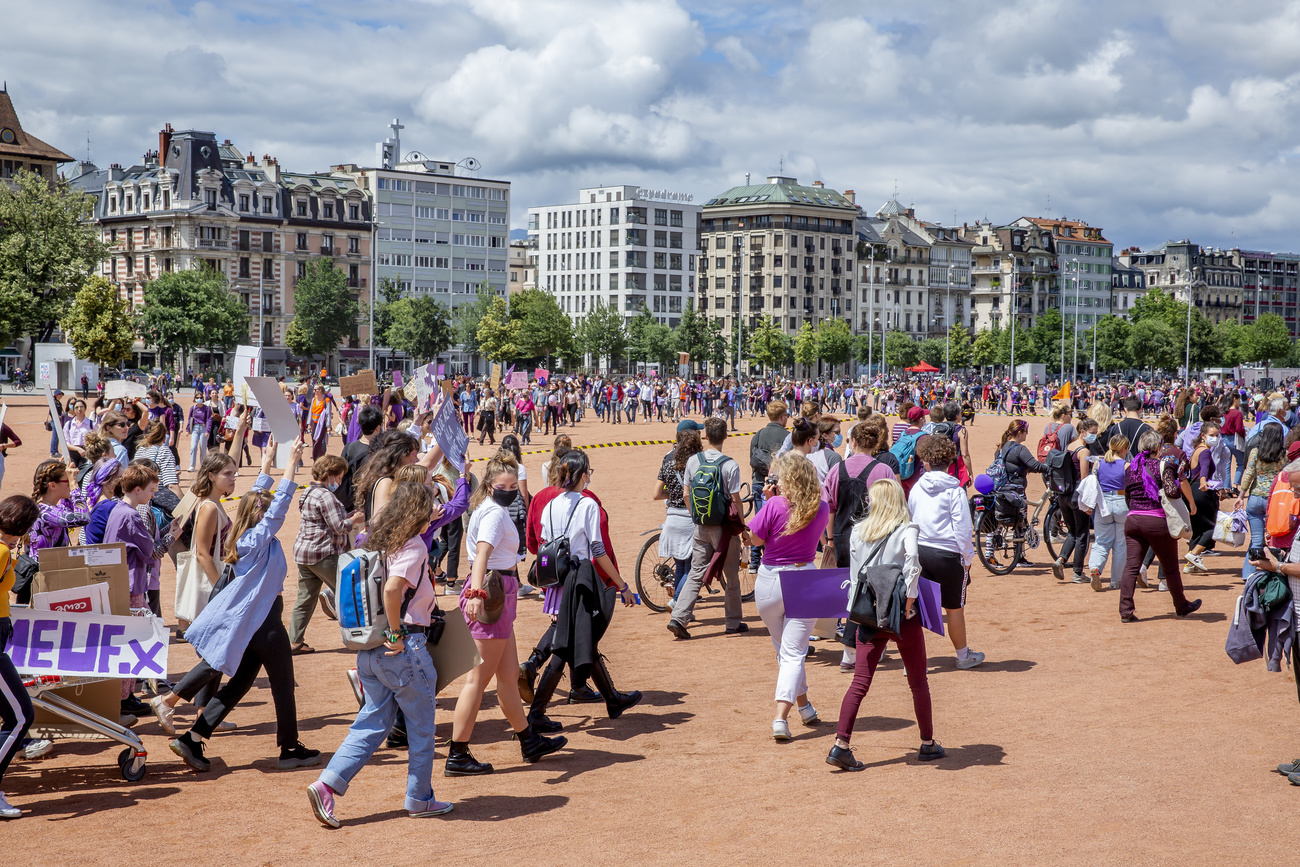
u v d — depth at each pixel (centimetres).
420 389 1262
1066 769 661
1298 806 592
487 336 11312
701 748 727
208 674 689
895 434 1316
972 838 554
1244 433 2020
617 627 1116
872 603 668
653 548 1199
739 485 1030
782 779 658
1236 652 712
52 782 670
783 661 754
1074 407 6462
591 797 634
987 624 1091
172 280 8894
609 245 14812
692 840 561
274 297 10662
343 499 1082
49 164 10388
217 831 584
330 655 1012
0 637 622
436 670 624
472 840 568
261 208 10531
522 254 16625
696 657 982
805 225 14825
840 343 13412
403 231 12400
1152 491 1073
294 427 959
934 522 901
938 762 682
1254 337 15938
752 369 14162
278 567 695
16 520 641
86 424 2603
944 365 14500
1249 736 720
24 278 7325
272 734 776
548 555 771
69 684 683
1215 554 1488
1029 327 17388
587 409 6444
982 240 17600
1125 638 1016
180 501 931
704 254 15288
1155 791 619
